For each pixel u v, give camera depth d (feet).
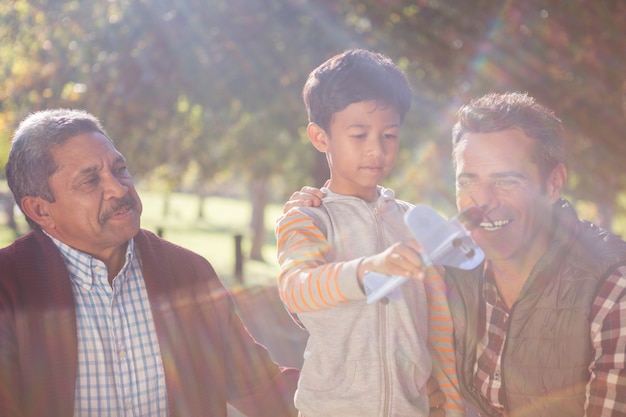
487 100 8.07
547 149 7.85
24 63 42.45
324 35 37.91
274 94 39.47
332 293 6.71
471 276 8.30
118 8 39.55
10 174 8.58
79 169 8.34
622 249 7.70
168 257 9.20
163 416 8.76
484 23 35.50
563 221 8.04
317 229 7.79
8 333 8.05
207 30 39.06
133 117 41.50
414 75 37.37
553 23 34.27
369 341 7.72
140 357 8.66
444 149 41.83
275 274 64.85
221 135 56.29
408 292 8.00
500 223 7.73
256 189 89.04
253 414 9.55
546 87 34.68
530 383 7.93
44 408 8.07
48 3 40.57
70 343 8.20
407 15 36.47
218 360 9.12
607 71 34.06
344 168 7.90
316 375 7.80
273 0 38.50
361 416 7.70
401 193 57.00
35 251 8.51
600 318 7.53
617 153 36.70
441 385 8.45
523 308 7.84
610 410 7.39
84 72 40.40
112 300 8.61
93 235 8.46
